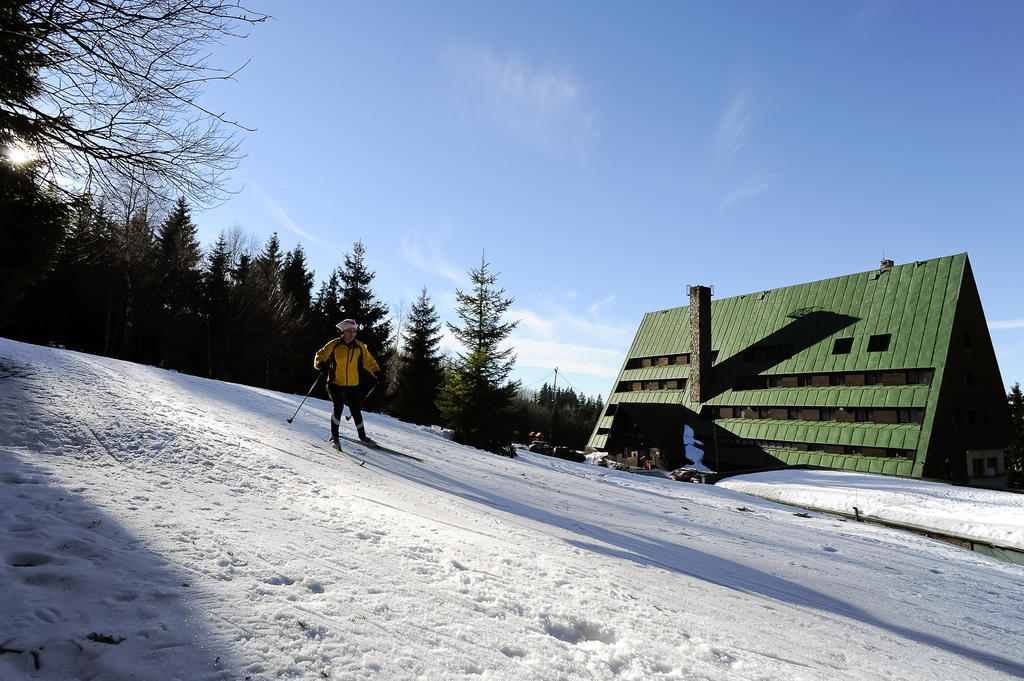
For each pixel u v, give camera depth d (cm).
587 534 566
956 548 1210
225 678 162
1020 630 558
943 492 2253
